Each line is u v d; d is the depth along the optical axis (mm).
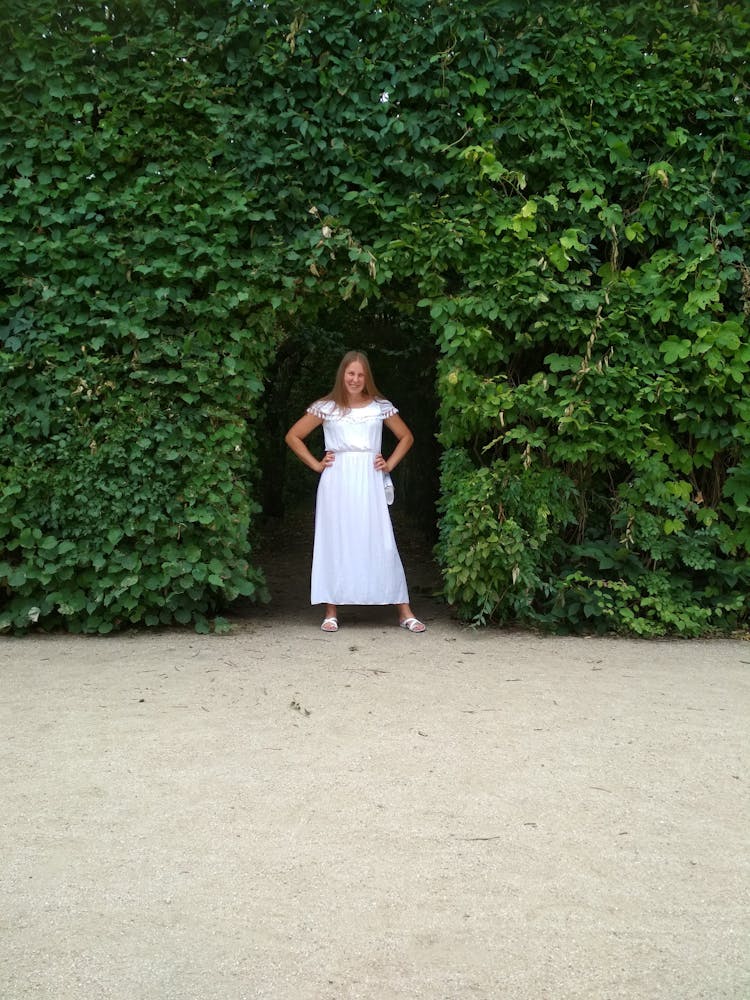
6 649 5359
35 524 5656
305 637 5715
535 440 5727
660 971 2182
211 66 5703
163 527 5684
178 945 2277
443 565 6621
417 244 5676
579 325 5691
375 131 5637
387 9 5688
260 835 2871
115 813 3031
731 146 5910
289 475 20094
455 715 4070
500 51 5699
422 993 2096
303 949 2262
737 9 5863
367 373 6016
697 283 5703
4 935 2318
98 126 5711
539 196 5758
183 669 4871
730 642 5754
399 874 2629
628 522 5887
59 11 5680
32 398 5656
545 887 2564
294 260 5711
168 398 5676
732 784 3340
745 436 5785
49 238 5691
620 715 4121
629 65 5773
